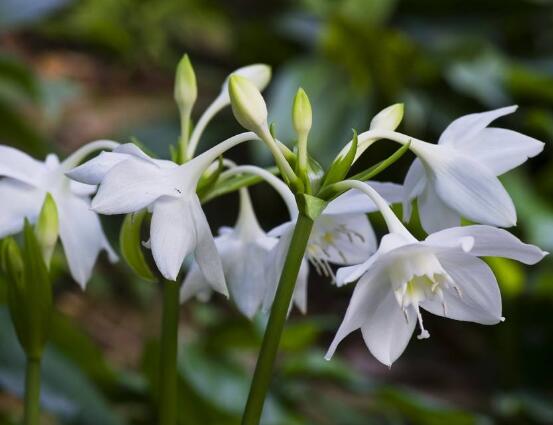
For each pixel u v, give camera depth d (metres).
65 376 0.76
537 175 1.33
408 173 0.54
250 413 0.52
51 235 0.56
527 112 1.37
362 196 0.54
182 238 0.49
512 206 0.51
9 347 0.76
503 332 1.12
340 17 1.26
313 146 1.24
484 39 1.42
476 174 0.52
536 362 1.13
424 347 1.30
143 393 0.86
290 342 0.90
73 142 1.40
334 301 1.36
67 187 0.57
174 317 0.58
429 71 1.36
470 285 0.50
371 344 0.51
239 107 0.50
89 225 0.57
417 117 1.29
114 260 0.59
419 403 0.83
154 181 0.49
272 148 0.50
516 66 1.39
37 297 0.57
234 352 0.92
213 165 0.56
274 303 0.51
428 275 0.48
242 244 0.59
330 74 1.30
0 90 1.20
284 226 0.54
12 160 0.57
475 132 0.53
